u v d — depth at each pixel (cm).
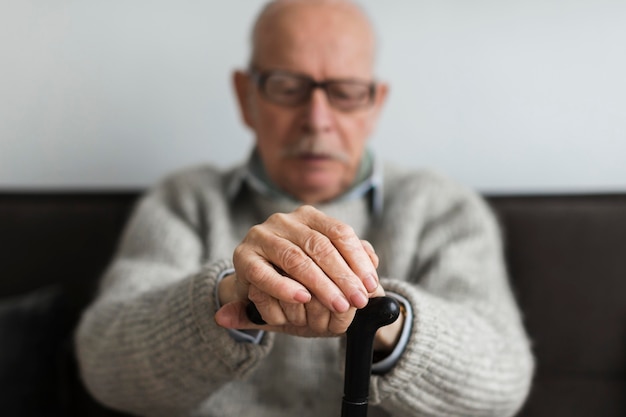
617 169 134
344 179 112
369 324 56
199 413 101
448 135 136
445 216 114
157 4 133
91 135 136
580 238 117
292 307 62
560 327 117
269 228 66
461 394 78
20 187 137
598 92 133
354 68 105
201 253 111
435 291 102
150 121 137
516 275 119
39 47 133
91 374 92
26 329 113
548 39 132
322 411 102
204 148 138
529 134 134
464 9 132
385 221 112
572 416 116
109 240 124
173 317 76
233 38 134
